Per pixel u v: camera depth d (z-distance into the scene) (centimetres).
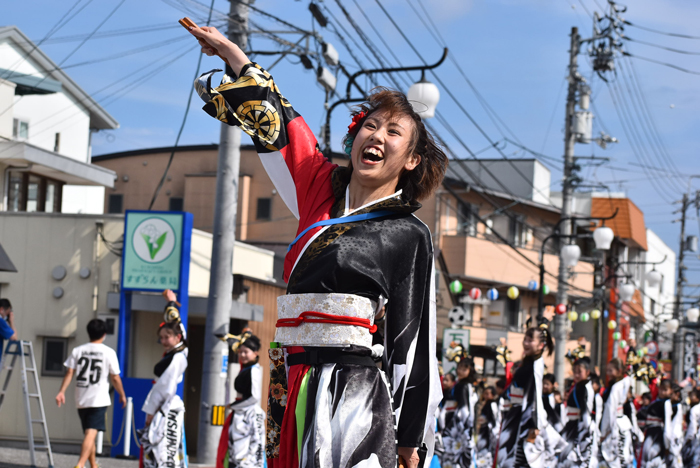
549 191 3747
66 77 2225
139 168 2797
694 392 1738
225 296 1197
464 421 1258
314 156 291
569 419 1219
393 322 263
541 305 2017
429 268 269
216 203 1198
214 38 298
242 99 291
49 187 1873
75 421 1354
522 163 3475
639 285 4900
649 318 5222
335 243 260
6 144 1667
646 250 4447
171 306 836
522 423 956
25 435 1362
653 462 1553
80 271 1410
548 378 1159
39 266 1426
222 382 1197
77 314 1404
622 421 1428
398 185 288
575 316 2161
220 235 1196
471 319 2969
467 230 2922
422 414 263
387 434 251
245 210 2664
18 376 1377
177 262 1345
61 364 1399
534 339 959
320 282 256
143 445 823
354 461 245
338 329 253
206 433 1179
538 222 3231
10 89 1830
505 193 2967
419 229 269
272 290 1742
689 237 4444
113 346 1369
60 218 1430
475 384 1489
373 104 285
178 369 826
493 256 2933
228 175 1193
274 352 273
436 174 291
